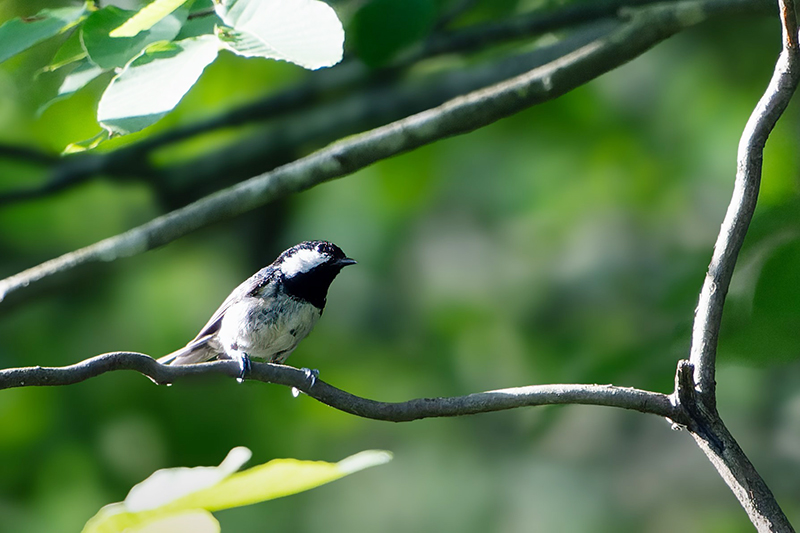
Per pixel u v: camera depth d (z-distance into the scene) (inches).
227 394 434.6
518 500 494.9
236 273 487.8
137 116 135.7
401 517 498.3
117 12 153.9
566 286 510.3
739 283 248.8
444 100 421.1
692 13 278.5
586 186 509.4
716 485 480.1
